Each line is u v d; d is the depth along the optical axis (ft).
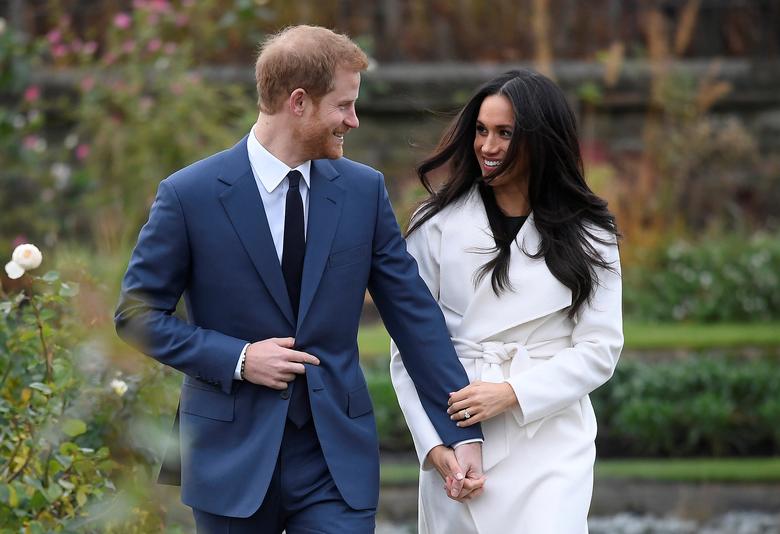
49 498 45.62
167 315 46.47
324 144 46.42
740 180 159.53
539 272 48.96
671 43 170.19
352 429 46.96
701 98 155.94
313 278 46.57
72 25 154.40
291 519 47.37
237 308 46.39
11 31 131.13
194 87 124.57
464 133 50.39
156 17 128.36
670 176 156.25
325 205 47.26
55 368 50.42
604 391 114.52
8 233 132.26
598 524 88.28
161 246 46.21
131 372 53.78
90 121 127.75
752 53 168.96
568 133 48.93
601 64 160.86
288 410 46.29
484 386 47.78
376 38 163.12
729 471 103.09
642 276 145.59
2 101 147.02
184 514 51.93
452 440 48.06
